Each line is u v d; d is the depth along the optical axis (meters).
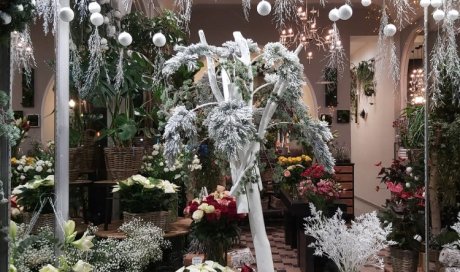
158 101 4.19
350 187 8.93
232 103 2.38
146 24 4.54
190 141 2.83
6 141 1.92
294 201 5.61
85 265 2.35
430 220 4.27
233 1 8.47
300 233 5.62
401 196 4.37
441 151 4.16
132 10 4.91
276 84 2.68
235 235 3.24
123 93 3.89
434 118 4.19
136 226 3.45
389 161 9.62
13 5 1.75
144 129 4.22
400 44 8.83
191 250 3.82
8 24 1.79
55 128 2.93
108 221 3.89
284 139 3.05
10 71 1.93
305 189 5.48
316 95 9.48
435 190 4.23
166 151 2.54
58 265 2.58
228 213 3.16
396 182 5.18
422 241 4.12
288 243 7.02
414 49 9.10
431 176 4.23
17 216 3.19
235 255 3.79
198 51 2.79
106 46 3.29
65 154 2.95
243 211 2.68
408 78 9.12
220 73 3.04
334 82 9.05
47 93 3.74
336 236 2.82
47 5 2.53
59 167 2.92
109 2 3.55
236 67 2.69
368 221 2.85
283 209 7.63
